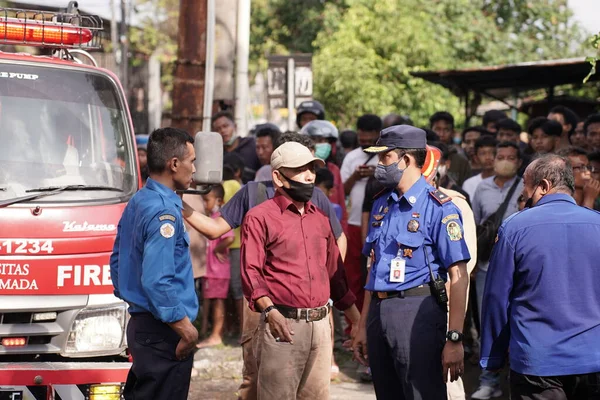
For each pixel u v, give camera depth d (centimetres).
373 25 2477
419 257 627
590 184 843
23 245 669
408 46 2455
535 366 560
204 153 657
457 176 1172
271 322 623
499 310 578
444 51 2702
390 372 650
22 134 730
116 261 622
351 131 1509
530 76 1609
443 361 609
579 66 1458
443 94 2445
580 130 1155
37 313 668
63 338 671
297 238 642
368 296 684
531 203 604
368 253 660
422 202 637
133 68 2586
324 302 647
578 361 554
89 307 678
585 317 561
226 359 1048
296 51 3145
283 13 3247
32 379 650
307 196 645
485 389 899
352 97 2370
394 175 638
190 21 1181
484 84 1727
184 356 591
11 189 695
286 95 1390
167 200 594
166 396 595
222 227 738
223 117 1265
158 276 569
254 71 3466
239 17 1394
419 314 621
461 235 622
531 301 567
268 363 633
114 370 667
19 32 766
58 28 781
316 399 655
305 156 636
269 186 745
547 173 589
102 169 741
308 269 640
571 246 565
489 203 964
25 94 746
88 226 691
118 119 774
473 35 2988
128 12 2558
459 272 618
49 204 692
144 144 1320
